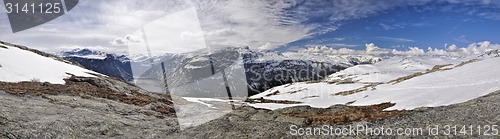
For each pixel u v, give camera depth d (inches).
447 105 1114.7
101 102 1203.9
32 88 1311.5
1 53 1790.1
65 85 1593.3
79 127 783.1
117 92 1587.1
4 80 1411.2
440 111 908.0
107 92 1517.0
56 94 1239.5
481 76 1990.7
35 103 988.6
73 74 2027.6
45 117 815.1
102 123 854.5
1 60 1657.2
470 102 1026.7
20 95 1093.8
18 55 1947.6
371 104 1685.5
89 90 1499.8
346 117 1043.9
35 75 1669.5
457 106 992.9
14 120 735.1
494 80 1577.3
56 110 926.4
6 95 1051.3
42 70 1830.7
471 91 1385.3
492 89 1302.9
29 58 2012.8
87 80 1808.6
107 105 1147.9
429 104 1283.2
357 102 1948.8
